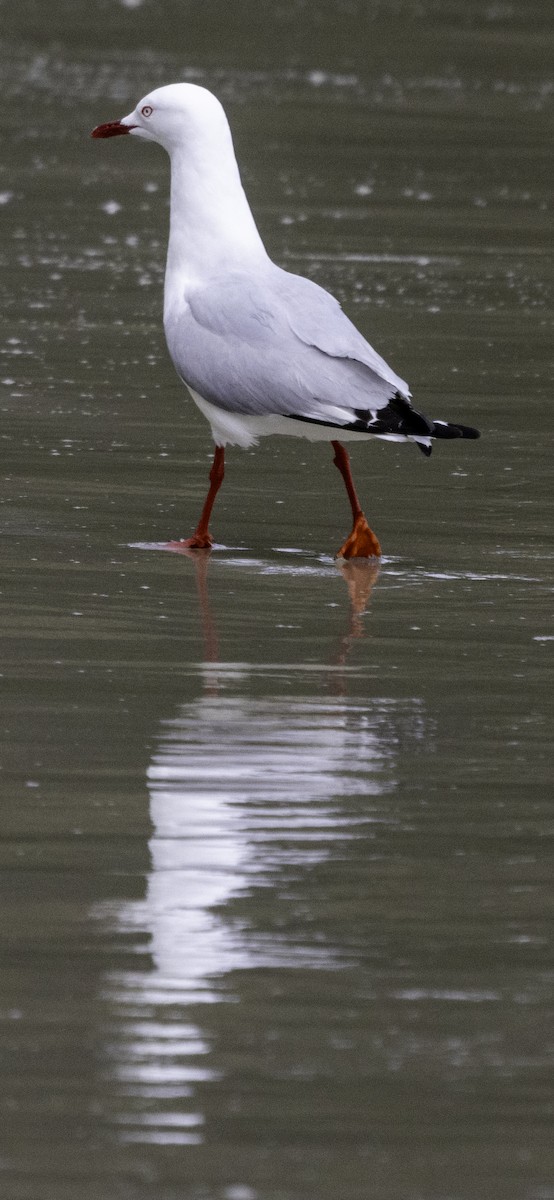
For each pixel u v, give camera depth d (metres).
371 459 16.05
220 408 13.05
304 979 6.98
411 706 10.05
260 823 8.36
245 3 49.91
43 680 10.28
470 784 8.93
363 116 34.22
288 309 13.00
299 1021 6.68
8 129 31.48
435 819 8.49
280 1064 6.41
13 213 25.81
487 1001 6.86
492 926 7.45
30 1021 6.64
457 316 21.42
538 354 19.86
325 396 12.65
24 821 8.30
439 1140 6.00
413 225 26.17
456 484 15.30
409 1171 5.84
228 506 14.48
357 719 9.80
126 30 44.06
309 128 32.78
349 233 25.44
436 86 38.19
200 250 13.45
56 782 8.77
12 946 7.17
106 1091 6.23
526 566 13.08
